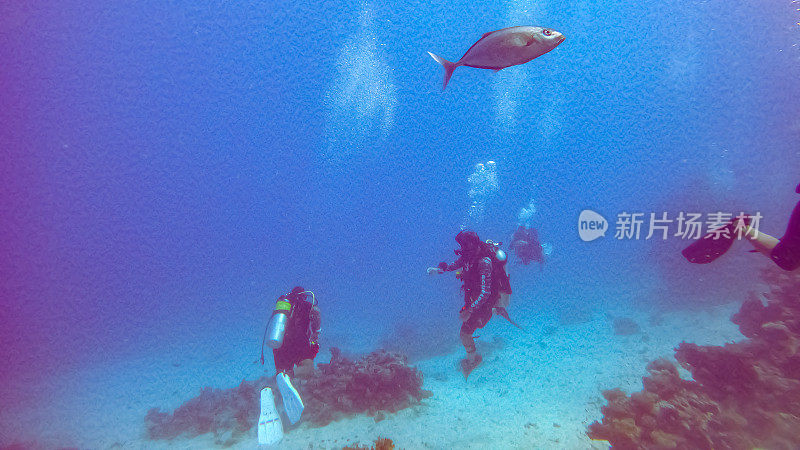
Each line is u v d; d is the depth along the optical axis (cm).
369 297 1878
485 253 461
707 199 1296
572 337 741
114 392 906
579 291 1152
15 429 755
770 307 458
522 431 407
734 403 349
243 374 909
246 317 1914
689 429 319
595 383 513
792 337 388
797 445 300
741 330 488
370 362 551
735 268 902
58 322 2841
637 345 636
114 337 1841
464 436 413
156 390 875
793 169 1784
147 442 562
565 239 2292
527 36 169
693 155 2798
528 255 1017
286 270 4231
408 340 961
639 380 505
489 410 473
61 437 667
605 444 358
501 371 614
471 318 464
